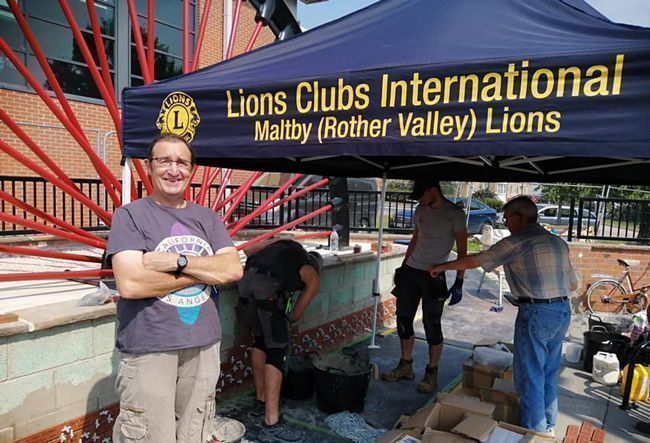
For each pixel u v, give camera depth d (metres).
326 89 2.45
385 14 3.06
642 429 3.73
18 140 9.48
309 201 9.66
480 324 6.77
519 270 3.27
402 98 2.28
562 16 2.46
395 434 2.99
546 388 3.49
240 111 2.70
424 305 4.36
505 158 3.88
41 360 2.84
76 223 9.21
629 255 8.12
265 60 2.96
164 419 2.06
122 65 11.44
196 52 5.80
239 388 4.25
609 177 4.91
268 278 3.57
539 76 2.03
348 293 5.86
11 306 3.34
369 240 9.43
